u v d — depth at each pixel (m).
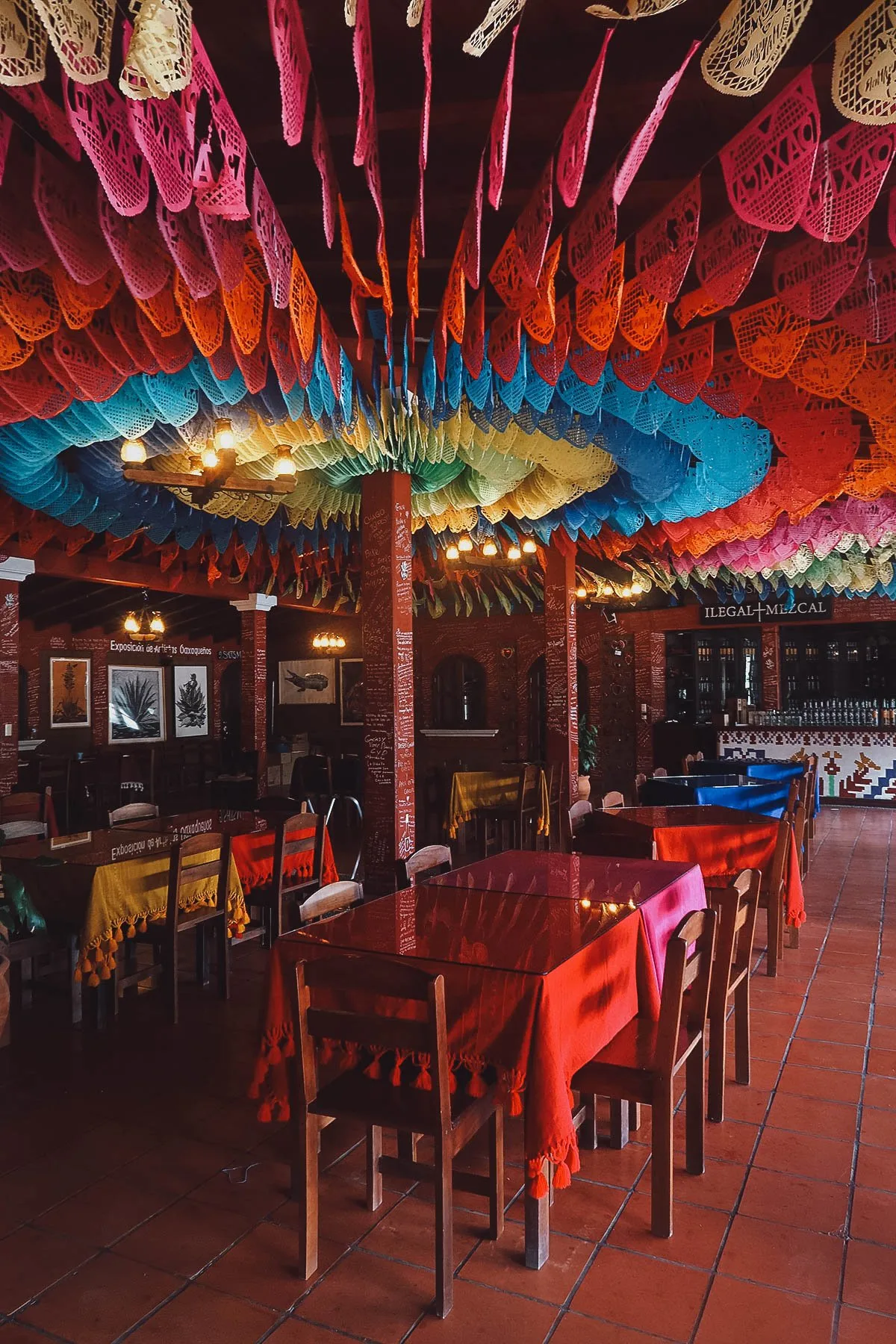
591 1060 2.92
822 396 4.58
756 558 10.59
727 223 3.22
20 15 1.86
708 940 3.14
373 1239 2.78
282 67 1.99
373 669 7.36
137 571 11.54
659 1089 2.79
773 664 14.70
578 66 2.82
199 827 5.83
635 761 15.59
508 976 2.61
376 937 3.05
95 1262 2.67
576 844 5.31
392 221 3.65
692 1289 2.52
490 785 9.80
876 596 13.80
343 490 8.26
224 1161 3.28
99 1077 4.01
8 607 10.00
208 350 3.74
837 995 5.03
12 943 4.50
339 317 4.60
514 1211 2.93
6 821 7.16
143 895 4.70
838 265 3.34
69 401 4.68
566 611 11.28
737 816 6.20
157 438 6.03
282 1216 2.92
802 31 2.58
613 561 12.03
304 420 5.65
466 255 3.28
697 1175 3.14
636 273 3.74
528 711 16.28
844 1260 2.64
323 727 18.06
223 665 18.17
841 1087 3.85
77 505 7.65
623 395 4.97
